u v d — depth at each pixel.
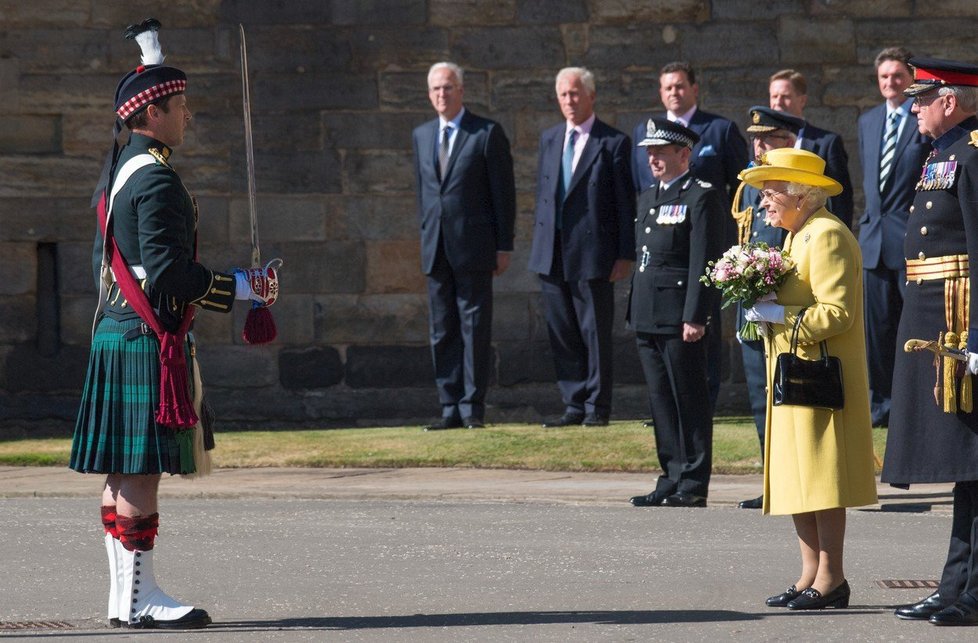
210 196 50.62
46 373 50.31
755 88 50.53
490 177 44.59
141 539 22.16
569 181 44.06
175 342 21.91
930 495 34.59
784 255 23.28
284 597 24.42
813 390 22.73
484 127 44.66
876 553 27.83
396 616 22.83
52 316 50.41
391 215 50.84
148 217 21.64
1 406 50.22
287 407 50.62
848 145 50.53
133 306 21.88
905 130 41.28
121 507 22.16
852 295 22.94
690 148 33.41
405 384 50.84
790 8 50.47
